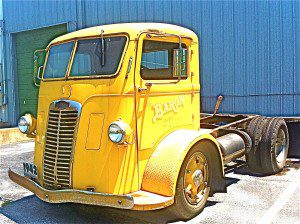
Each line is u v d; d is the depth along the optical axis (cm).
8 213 488
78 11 1248
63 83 442
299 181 609
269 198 520
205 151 466
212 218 447
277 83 901
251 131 641
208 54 978
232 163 674
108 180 403
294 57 877
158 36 436
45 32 1388
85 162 412
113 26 442
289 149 741
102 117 408
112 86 407
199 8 981
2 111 1512
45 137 449
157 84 438
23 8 1428
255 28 914
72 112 424
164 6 1039
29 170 473
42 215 478
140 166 421
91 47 437
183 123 477
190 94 488
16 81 1509
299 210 470
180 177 422
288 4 873
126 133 388
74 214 478
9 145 1078
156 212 448
